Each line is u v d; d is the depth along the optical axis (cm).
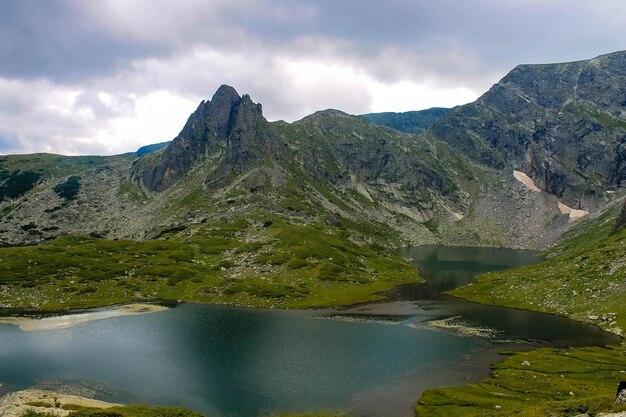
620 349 10362
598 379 8406
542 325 12775
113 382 8531
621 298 13188
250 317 14012
